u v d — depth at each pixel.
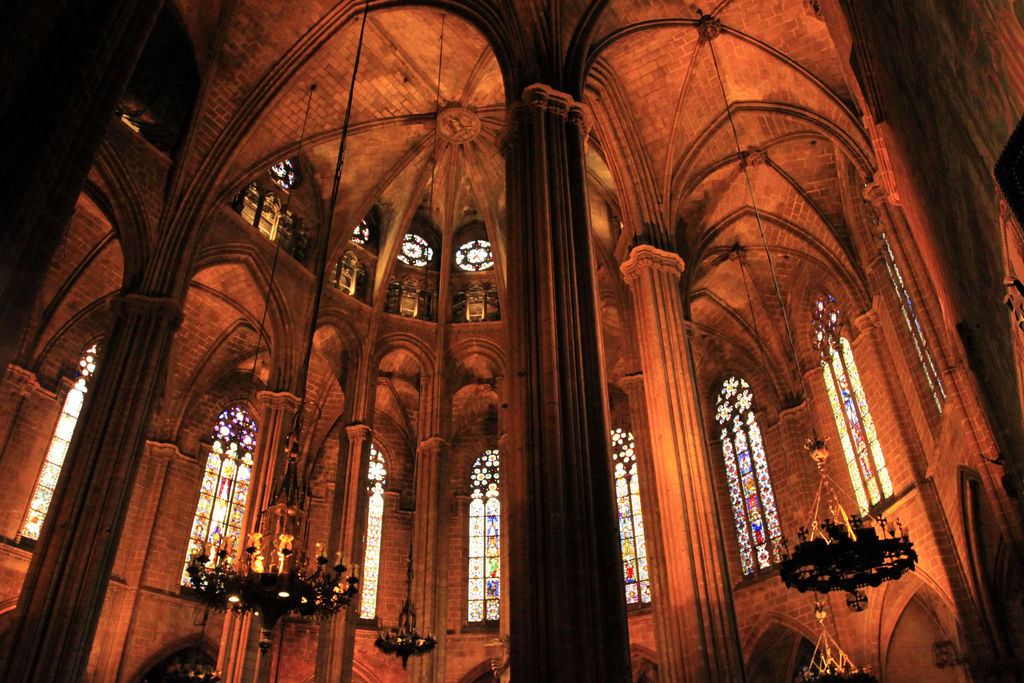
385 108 25.80
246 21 21.78
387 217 30.11
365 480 25.73
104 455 17.52
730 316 30.22
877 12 7.61
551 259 14.81
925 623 22.77
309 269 26.97
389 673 28.80
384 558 31.25
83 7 9.88
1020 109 4.09
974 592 19.27
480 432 34.09
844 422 26.06
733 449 30.47
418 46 24.36
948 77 5.32
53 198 8.90
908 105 7.01
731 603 17.27
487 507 32.66
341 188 27.98
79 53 9.58
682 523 17.81
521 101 17.05
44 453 24.66
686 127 23.39
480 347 29.66
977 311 6.31
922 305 18.02
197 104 21.81
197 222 21.52
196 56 21.98
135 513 26.66
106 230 25.02
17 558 22.89
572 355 13.90
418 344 29.45
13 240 8.23
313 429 32.19
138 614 25.30
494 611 30.45
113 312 19.56
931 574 21.06
